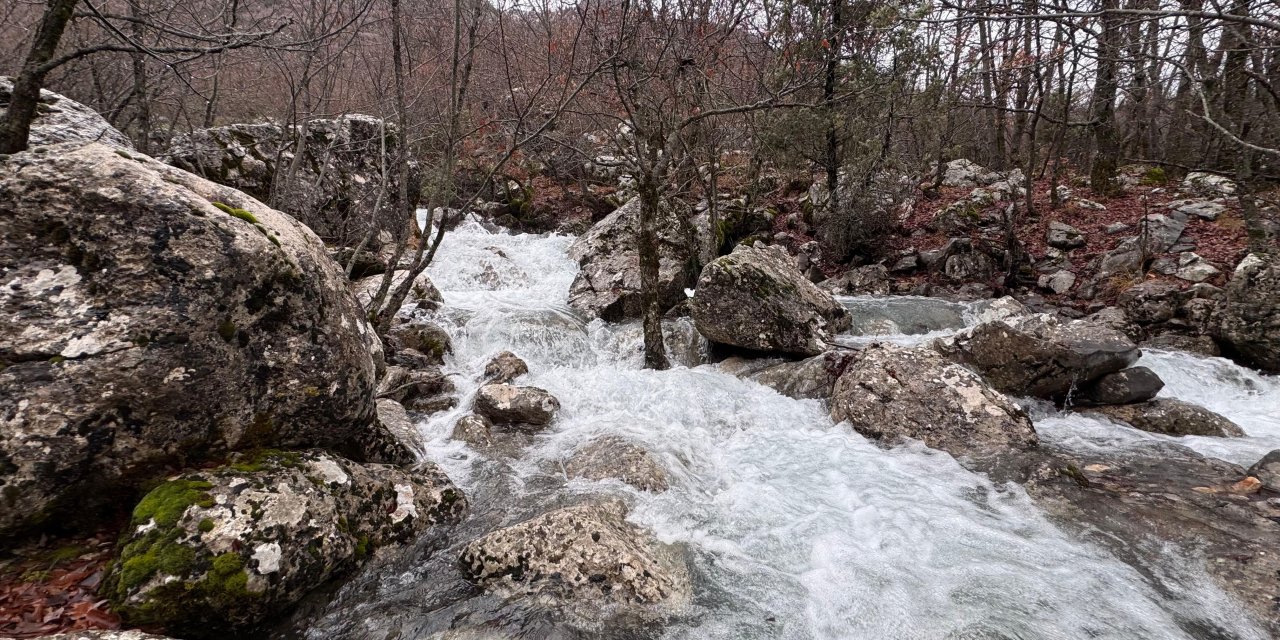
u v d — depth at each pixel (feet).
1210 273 33.73
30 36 27.76
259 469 11.07
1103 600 11.48
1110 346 21.71
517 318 29.25
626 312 33.04
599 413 21.50
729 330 26.84
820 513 15.03
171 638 8.70
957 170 57.52
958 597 11.65
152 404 10.19
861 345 28.07
